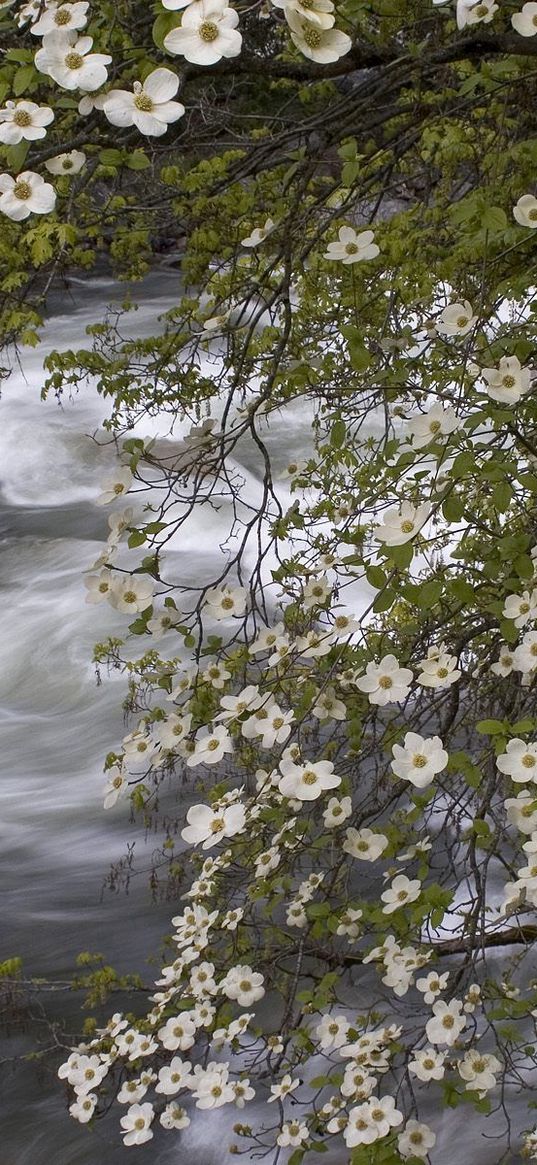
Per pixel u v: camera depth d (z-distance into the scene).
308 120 2.81
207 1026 2.52
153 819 6.49
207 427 2.81
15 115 1.72
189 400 3.83
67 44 1.61
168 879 5.78
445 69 2.95
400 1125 2.24
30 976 5.12
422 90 3.01
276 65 2.54
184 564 10.31
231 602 2.63
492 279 3.00
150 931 5.46
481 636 3.14
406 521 1.96
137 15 2.48
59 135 2.25
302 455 11.88
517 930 3.00
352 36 2.54
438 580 2.02
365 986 4.22
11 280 2.65
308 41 1.54
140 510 11.43
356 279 3.39
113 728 8.07
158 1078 2.58
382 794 4.74
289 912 2.63
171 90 1.61
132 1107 2.53
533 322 2.60
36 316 2.64
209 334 3.47
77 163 2.12
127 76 2.06
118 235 3.42
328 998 2.45
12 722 8.45
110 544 2.42
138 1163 3.87
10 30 2.02
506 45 2.42
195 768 6.69
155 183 3.29
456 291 3.33
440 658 2.26
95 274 17.58
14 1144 4.02
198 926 2.62
